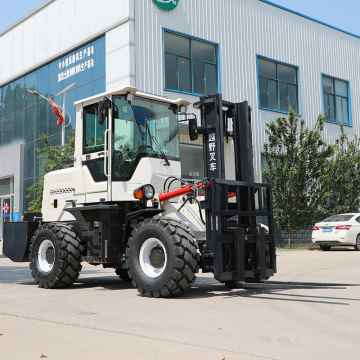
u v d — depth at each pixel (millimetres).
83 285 8422
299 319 4930
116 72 18953
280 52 23844
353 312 5320
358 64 27766
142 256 6812
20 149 25219
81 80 21219
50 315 5383
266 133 22031
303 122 21031
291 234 22328
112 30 19281
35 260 8250
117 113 7695
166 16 19578
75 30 21406
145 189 7176
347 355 3514
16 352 3748
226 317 5066
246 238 7012
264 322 4781
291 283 6535
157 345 3857
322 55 25875
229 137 8273
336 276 9039
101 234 7410
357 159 22672
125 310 5613
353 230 17859
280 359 3412
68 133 22016
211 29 21062
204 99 7500
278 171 20406
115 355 3578
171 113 8227
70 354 3646
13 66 25797
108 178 7605
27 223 8828
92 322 4914
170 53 19688
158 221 6648
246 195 7398
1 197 26953
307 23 25344
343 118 26750
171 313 5352
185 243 6434
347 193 22578
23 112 25391
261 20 23188
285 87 24109
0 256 17141
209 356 3494
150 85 18812
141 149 7664
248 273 6949
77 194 8273
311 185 20578
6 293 7383
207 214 6832
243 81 22047
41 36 23750
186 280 6410
